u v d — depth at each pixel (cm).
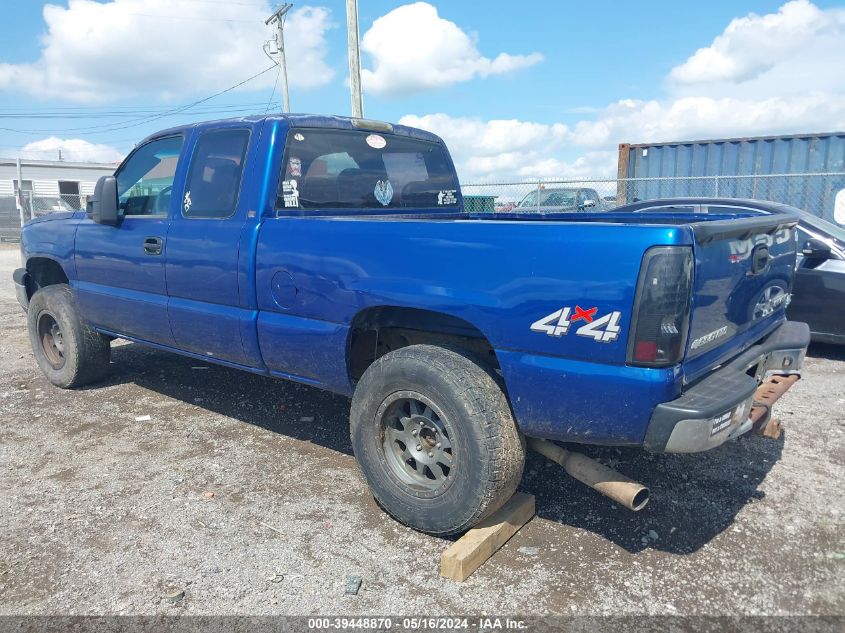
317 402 523
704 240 265
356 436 336
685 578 288
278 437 454
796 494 362
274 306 370
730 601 271
